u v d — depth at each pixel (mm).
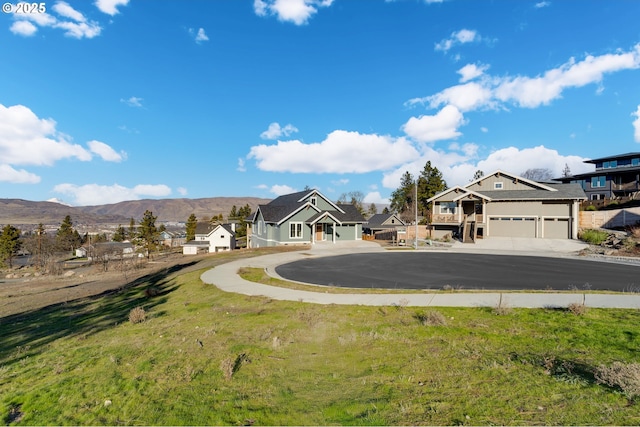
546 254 23797
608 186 42750
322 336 7309
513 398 4293
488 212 33656
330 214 31703
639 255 20516
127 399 4848
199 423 4137
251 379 5348
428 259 21859
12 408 4812
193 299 12023
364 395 4672
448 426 3758
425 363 5625
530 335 6699
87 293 17641
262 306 10234
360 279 14719
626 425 3570
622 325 6902
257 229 38438
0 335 9891
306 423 4031
